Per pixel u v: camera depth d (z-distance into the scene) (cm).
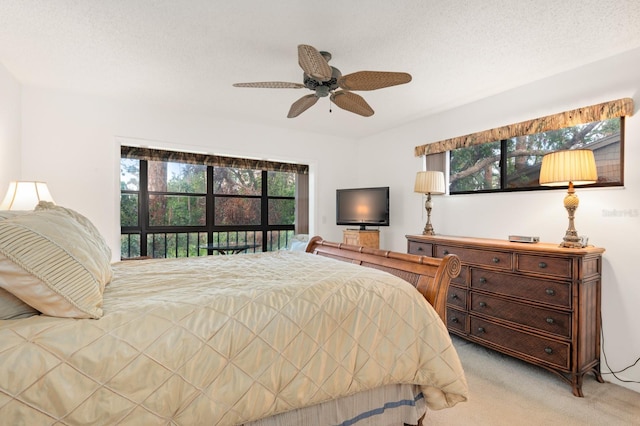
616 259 237
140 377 104
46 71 273
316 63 181
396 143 450
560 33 210
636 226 229
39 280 104
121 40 222
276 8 186
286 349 131
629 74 233
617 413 196
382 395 159
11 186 248
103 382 100
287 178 631
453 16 192
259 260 234
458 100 336
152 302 127
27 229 109
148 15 193
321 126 445
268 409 125
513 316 251
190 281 169
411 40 220
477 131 337
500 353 281
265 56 245
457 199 363
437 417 192
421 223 411
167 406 106
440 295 175
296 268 198
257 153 433
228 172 568
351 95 236
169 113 374
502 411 198
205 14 192
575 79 261
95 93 325
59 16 194
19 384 90
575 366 217
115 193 345
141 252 484
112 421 99
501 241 288
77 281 110
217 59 250
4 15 192
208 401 113
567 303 221
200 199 539
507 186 316
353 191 470
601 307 241
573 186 245
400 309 161
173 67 264
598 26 202
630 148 233
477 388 224
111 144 343
